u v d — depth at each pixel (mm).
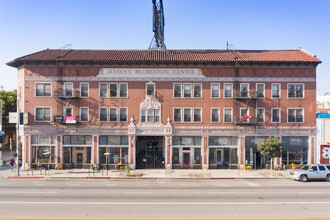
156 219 13867
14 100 52531
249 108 32156
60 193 19656
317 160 31984
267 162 32438
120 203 16812
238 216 14406
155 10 42594
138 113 32281
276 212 15133
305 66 32125
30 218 13898
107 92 32312
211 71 32344
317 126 32188
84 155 32406
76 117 32062
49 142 32125
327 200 17875
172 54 34094
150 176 27359
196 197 18531
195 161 32406
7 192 20000
